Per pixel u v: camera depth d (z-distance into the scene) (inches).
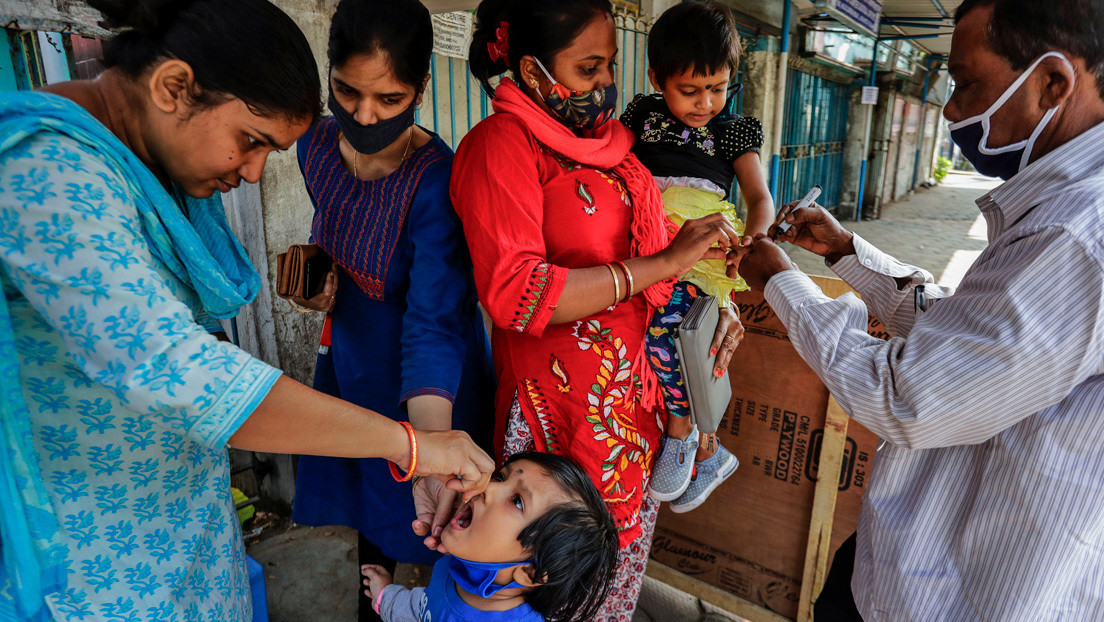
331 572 106.5
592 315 59.6
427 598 63.2
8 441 38.1
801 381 86.7
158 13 37.8
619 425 61.4
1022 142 47.3
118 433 43.0
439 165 62.1
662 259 57.1
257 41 38.5
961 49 48.1
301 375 114.7
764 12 293.4
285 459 115.0
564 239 58.4
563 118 59.1
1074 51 43.4
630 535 64.8
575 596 56.3
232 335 107.3
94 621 44.4
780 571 92.0
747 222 76.5
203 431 37.8
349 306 69.2
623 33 183.0
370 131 57.0
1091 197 41.8
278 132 41.6
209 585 51.1
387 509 71.9
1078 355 41.4
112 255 36.3
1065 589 45.9
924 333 48.0
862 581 56.7
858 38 440.8
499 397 66.9
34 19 77.1
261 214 103.0
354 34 52.2
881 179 522.3
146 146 42.5
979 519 48.5
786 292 57.4
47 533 40.9
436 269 60.6
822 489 86.0
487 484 55.4
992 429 45.6
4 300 36.9
